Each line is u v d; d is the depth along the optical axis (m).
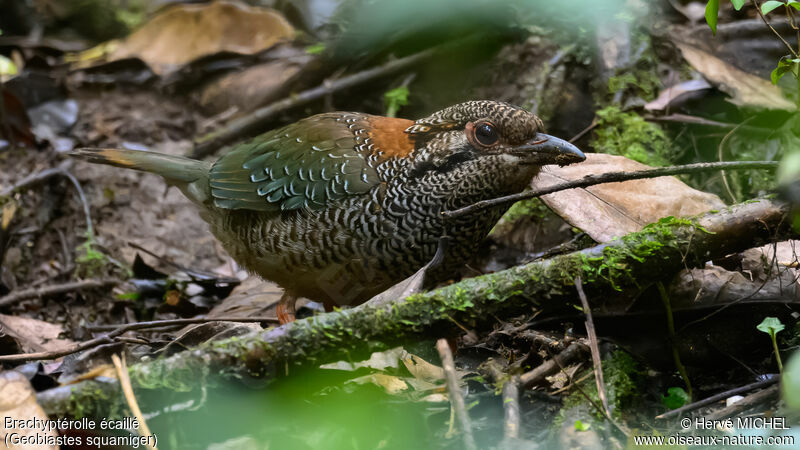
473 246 8.89
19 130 14.07
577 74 12.05
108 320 11.14
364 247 8.72
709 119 11.37
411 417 7.18
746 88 11.06
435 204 8.50
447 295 7.43
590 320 7.05
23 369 7.60
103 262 12.03
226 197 9.31
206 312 10.95
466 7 12.72
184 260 12.30
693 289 7.90
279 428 7.10
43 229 12.75
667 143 11.04
